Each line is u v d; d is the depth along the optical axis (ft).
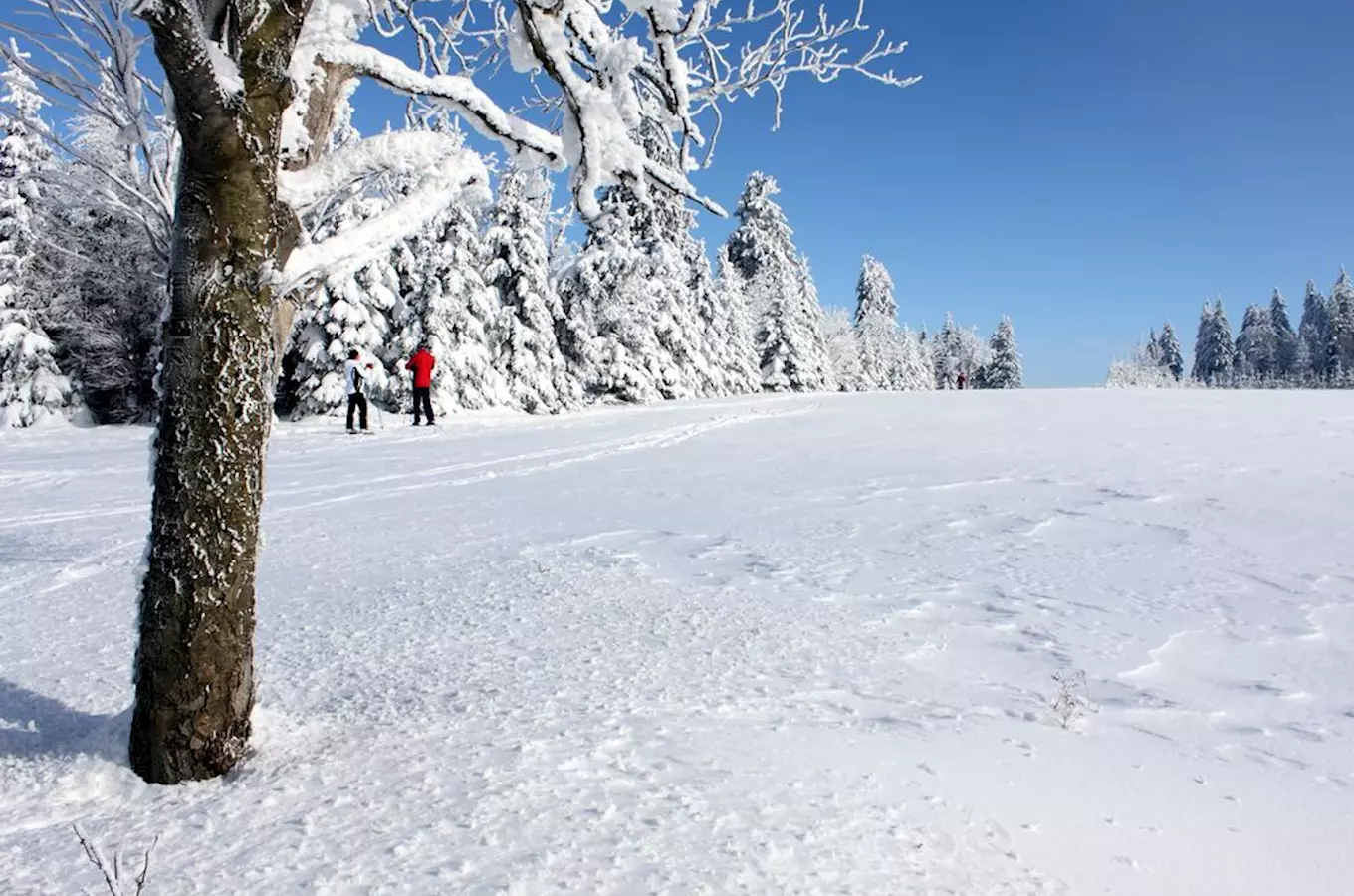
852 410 74.95
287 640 14.34
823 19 12.85
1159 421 55.06
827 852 7.08
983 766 9.35
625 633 14.56
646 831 7.30
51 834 7.55
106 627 15.55
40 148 72.38
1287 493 27.43
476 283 81.10
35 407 74.23
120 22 9.82
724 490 31.65
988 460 37.99
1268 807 8.61
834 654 13.51
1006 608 16.17
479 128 11.51
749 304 185.26
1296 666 13.19
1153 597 16.87
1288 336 341.41
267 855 6.95
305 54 9.89
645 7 11.15
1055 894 6.75
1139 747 10.16
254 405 8.98
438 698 11.26
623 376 112.16
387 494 32.48
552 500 30.27
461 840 7.11
